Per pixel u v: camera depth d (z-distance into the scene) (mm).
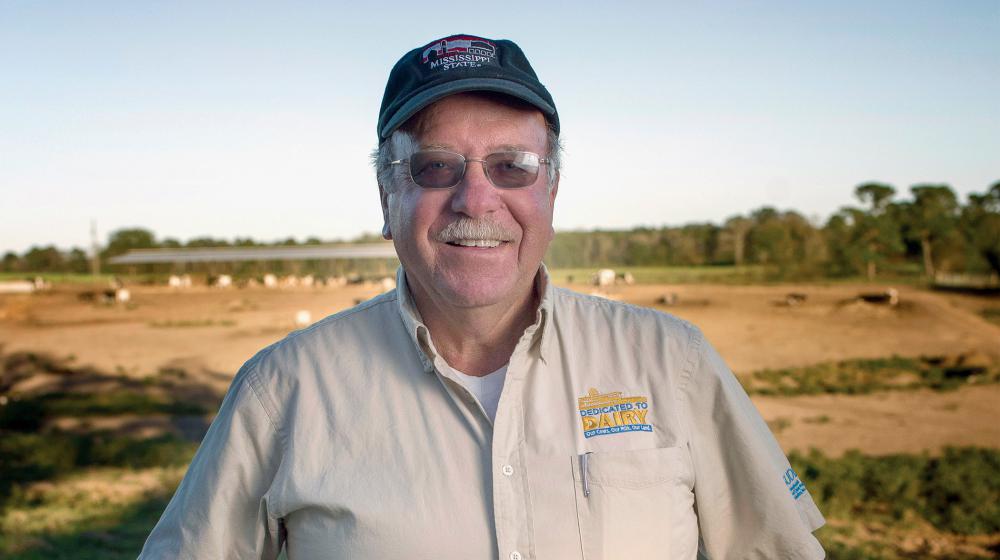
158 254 110938
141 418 26312
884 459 19359
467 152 1503
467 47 1521
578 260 110688
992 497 16172
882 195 90312
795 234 96250
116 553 12812
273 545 1559
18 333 48781
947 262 84562
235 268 112250
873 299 59656
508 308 1565
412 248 1524
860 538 14172
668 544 1469
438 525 1419
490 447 1465
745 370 34406
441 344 1601
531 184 1531
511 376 1492
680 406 1547
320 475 1469
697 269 98125
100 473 19250
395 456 1464
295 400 1527
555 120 1641
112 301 67812
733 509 1595
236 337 46188
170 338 46062
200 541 1532
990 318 50094
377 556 1415
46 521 14906
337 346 1567
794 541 1562
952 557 13242
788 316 51719
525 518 1422
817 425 24047
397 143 1562
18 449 20859
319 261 111562
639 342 1578
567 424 1487
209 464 1552
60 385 32875
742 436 1549
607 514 1432
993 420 24625
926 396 28766
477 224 1478
